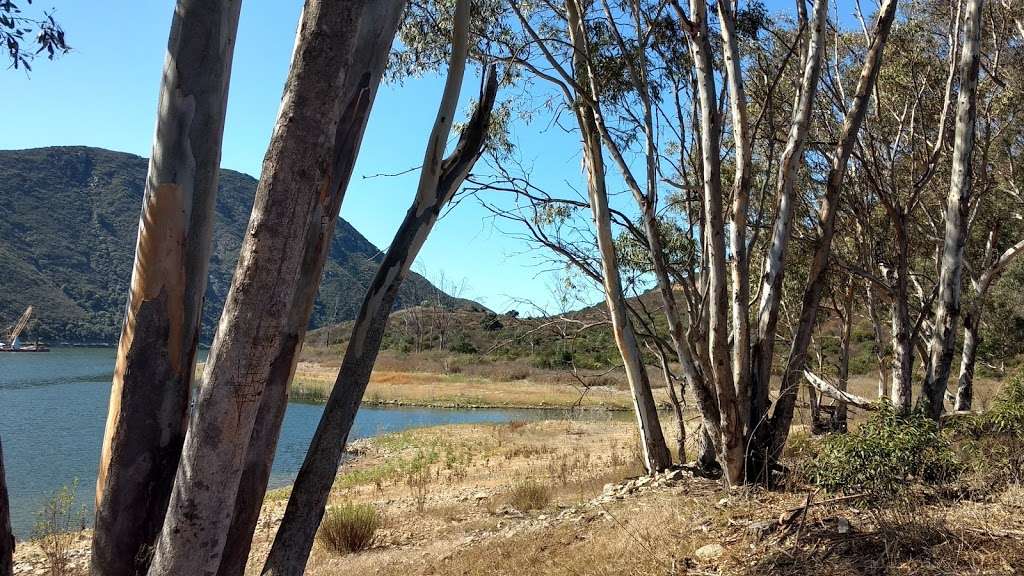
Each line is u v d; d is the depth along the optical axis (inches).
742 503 255.3
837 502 215.2
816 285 310.3
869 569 172.6
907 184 545.6
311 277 131.1
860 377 1186.6
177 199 143.5
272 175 114.2
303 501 146.3
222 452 114.3
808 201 558.6
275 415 132.0
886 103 550.9
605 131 341.1
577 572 228.2
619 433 906.1
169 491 146.5
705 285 380.8
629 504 303.0
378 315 156.4
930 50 534.6
